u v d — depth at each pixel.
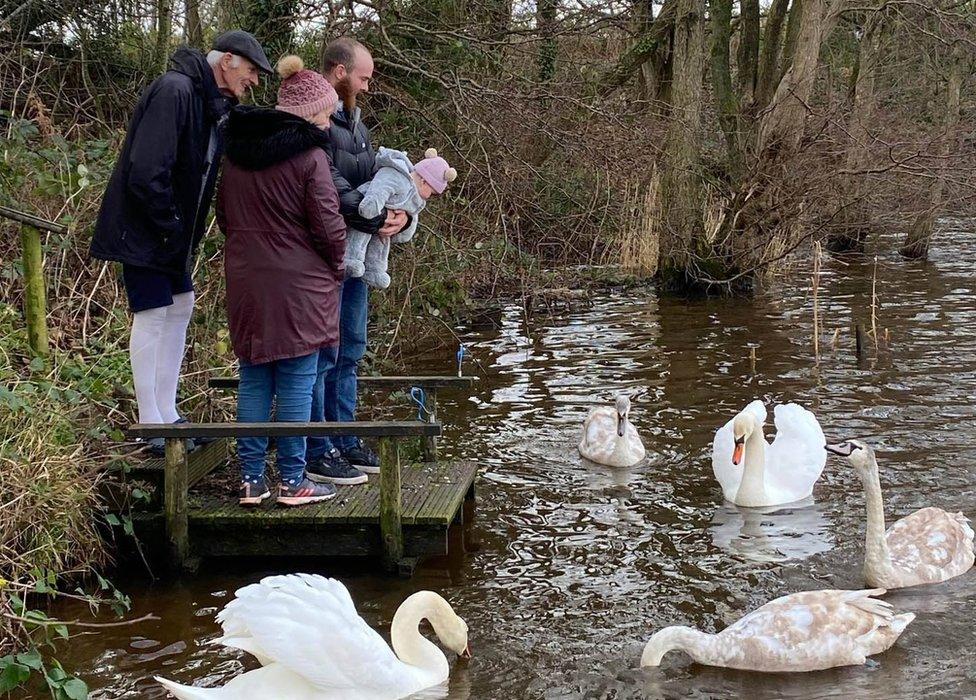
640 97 18.70
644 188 18.53
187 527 6.38
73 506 5.92
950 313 14.58
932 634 5.64
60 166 8.20
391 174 6.55
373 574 6.45
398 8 12.91
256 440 6.48
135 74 12.43
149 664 5.34
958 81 20.03
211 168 6.32
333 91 6.10
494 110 12.93
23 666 4.58
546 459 8.75
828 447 6.26
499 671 5.26
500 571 6.48
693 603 6.01
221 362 8.81
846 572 6.42
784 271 19.27
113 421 7.06
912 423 9.30
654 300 16.84
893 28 20.70
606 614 5.88
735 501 7.62
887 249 21.98
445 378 7.88
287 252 6.00
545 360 12.42
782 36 22.42
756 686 5.14
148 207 5.84
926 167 15.73
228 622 4.96
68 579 6.17
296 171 5.90
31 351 6.64
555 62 16.92
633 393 10.80
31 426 5.91
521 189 13.88
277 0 11.85
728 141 19.70
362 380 7.94
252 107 5.85
